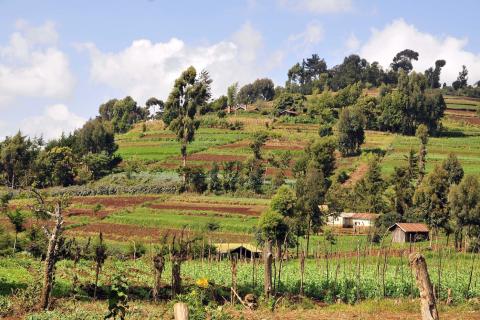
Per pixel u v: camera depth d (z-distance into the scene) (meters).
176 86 123.94
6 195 70.81
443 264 50.66
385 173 120.38
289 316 26.22
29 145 131.88
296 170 121.50
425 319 14.35
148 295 33.81
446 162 103.62
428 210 77.88
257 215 90.00
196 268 50.50
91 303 28.80
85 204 98.81
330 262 54.34
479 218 70.31
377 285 37.09
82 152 140.38
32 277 35.22
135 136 164.88
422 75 179.00
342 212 96.31
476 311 27.45
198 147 145.38
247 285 40.16
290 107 191.62
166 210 93.56
